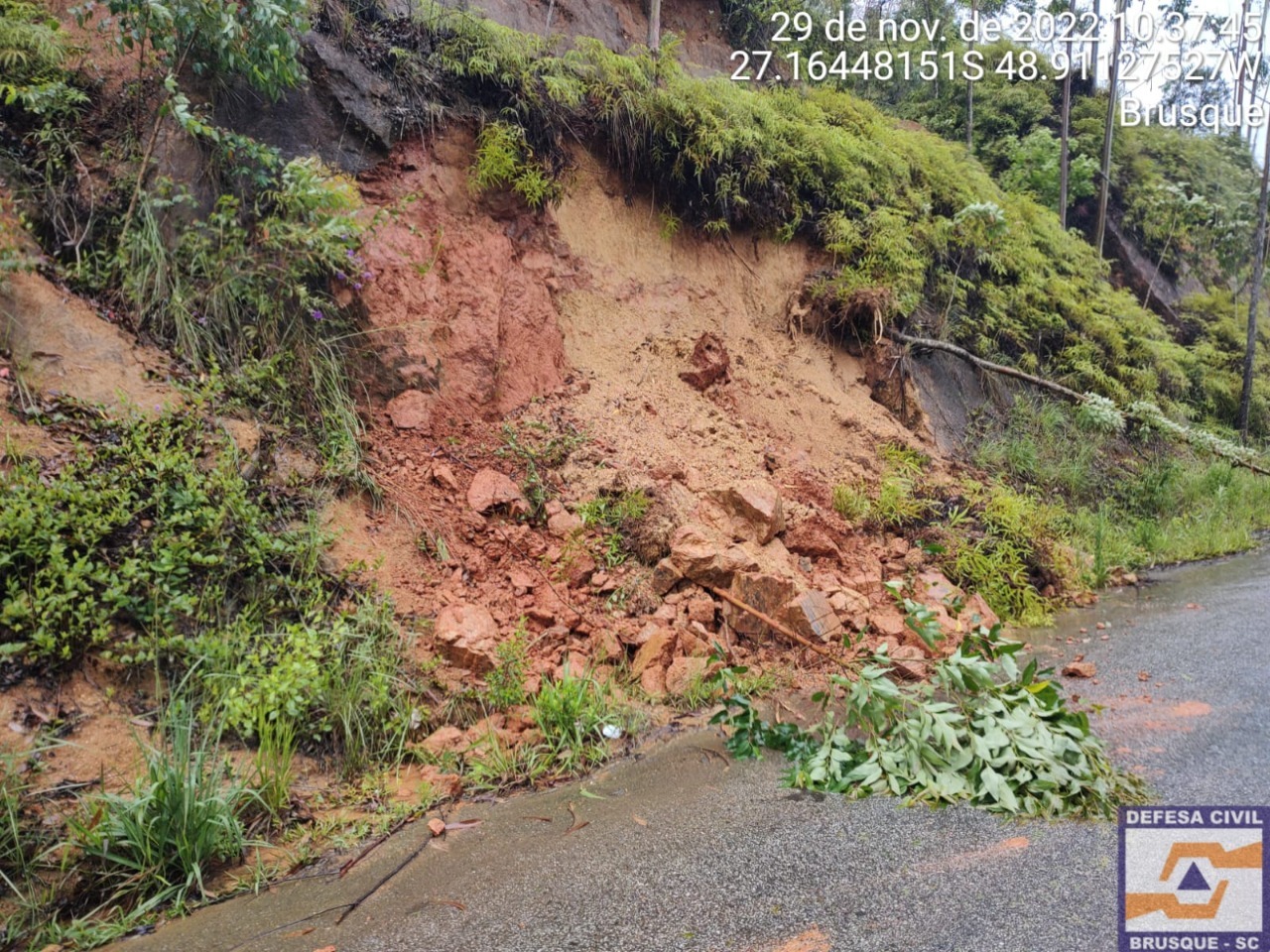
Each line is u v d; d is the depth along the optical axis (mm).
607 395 5762
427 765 3273
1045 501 7918
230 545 3488
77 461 3346
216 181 4641
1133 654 4699
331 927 2314
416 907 2395
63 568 2977
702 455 5711
